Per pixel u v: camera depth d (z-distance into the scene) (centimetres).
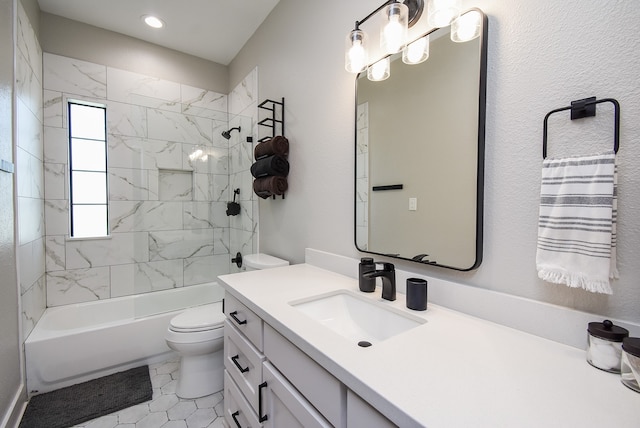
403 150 117
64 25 224
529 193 82
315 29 168
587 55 71
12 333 146
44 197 218
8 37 147
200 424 151
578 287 73
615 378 60
